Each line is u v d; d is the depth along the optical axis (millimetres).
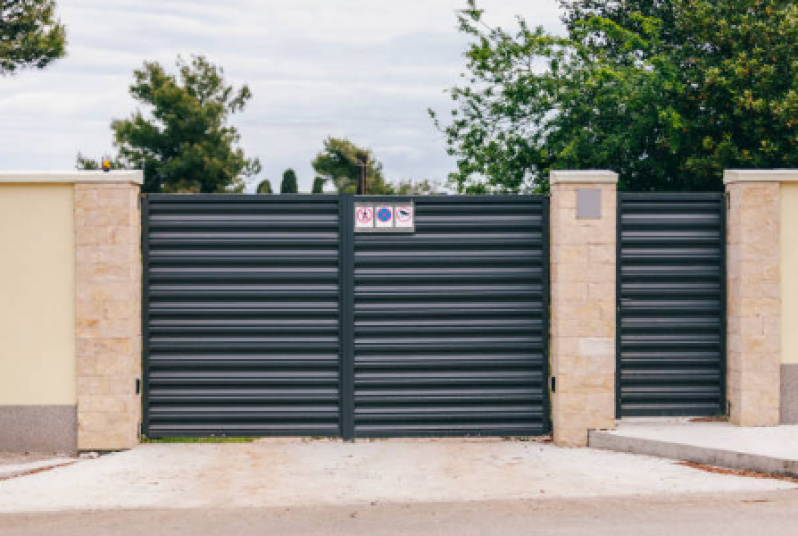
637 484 8445
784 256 10500
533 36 19344
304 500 7973
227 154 49906
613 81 18172
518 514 7395
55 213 10133
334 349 10688
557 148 18328
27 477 8969
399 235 10688
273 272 10633
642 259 10797
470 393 10758
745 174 10422
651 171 17766
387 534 6848
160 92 49469
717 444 9406
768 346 10445
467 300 10742
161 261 10586
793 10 15805
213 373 10641
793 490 8133
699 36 16594
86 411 10141
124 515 7512
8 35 30359
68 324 10164
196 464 9492
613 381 10344
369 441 10664
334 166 60469
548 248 10719
